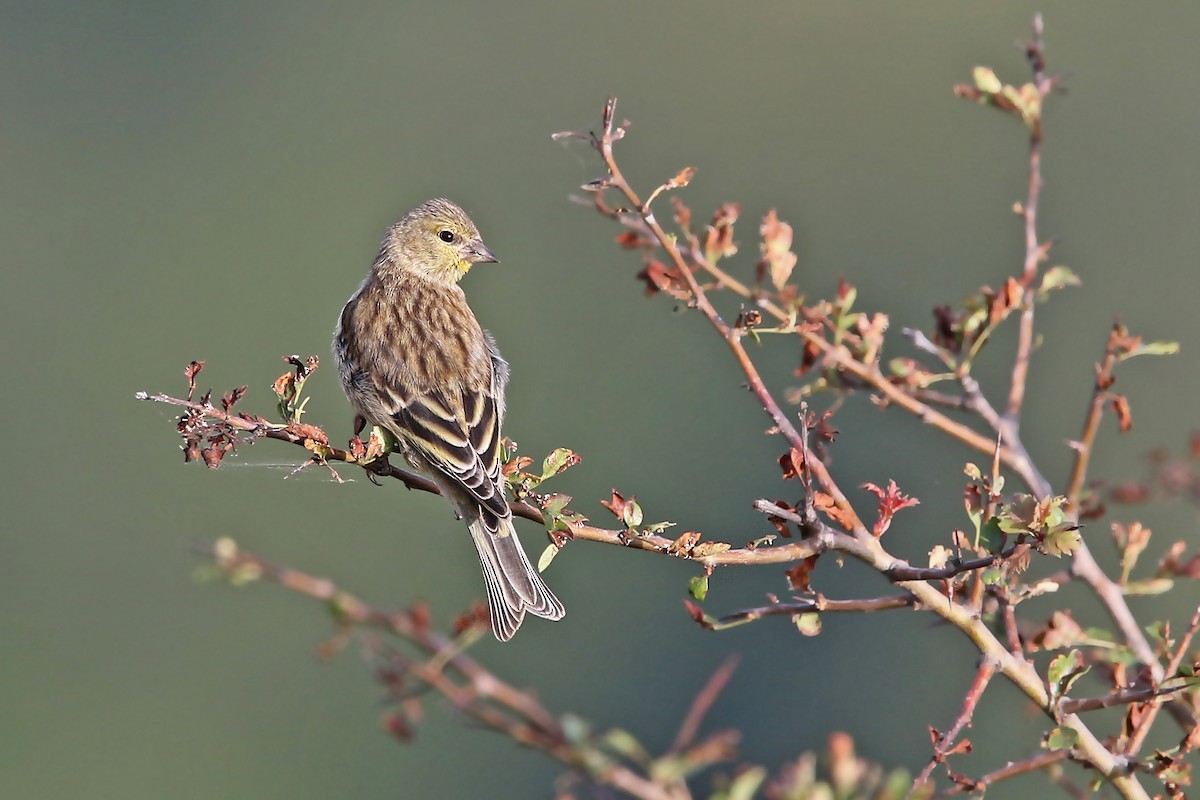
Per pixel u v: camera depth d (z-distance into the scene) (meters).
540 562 7.31
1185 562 7.76
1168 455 8.04
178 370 28.75
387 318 10.77
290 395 7.98
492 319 25.28
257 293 30.20
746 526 21.38
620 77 31.38
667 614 19.55
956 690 16.66
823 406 18.14
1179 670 7.10
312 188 31.14
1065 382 19.00
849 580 17.30
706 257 7.47
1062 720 7.00
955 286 25.72
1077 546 6.89
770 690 17.33
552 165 29.72
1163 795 7.06
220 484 22.66
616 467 22.66
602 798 5.08
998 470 7.36
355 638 5.69
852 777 4.82
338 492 22.22
